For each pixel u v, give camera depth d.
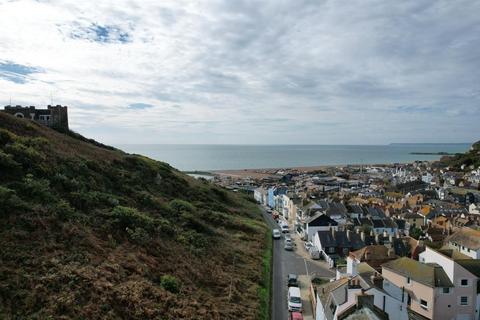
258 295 38.62
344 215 81.06
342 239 62.81
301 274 53.41
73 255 30.25
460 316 36.41
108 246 34.78
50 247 30.02
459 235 55.41
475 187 142.88
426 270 37.69
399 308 31.20
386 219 77.75
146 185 64.75
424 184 158.25
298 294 42.00
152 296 28.97
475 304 36.56
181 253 41.06
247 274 43.66
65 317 23.06
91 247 32.81
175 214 54.88
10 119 60.97
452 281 36.38
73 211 37.88
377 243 61.31
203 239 48.50
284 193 113.56
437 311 36.03
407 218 83.81
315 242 66.19
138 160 76.75
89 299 25.64
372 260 46.41
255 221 78.38
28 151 46.25
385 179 185.50
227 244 52.78
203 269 39.72
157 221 46.47
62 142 64.19
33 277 25.67
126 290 28.20
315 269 55.84
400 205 99.44
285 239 72.19
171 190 71.12
